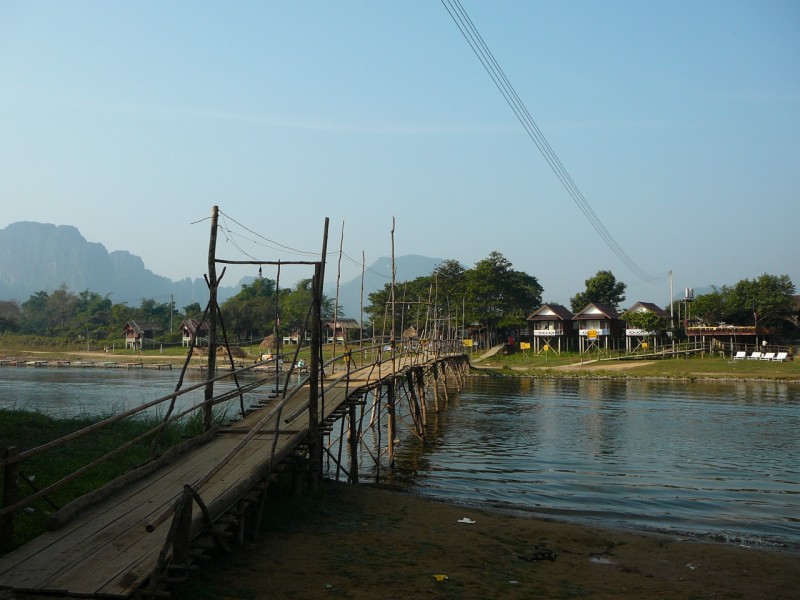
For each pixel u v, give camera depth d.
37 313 145.62
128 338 105.75
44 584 7.41
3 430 16.56
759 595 10.43
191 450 13.07
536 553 11.91
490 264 85.00
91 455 14.54
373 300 89.69
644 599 9.99
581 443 26.80
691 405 41.16
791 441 27.59
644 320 76.19
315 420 14.09
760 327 71.44
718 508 16.53
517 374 66.75
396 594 9.23
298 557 10.42
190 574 8.82
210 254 15.41
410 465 21.75
